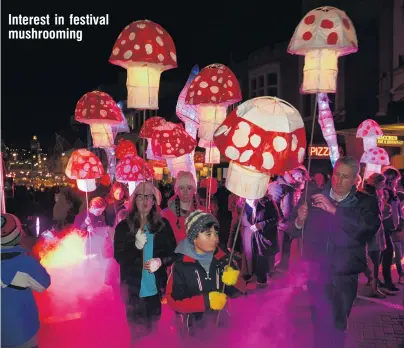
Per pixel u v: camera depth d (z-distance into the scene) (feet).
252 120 12.93
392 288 24.91
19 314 11.60
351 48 15.14
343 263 14.93
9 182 55.31
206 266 13.70
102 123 25.73
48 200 57.00
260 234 25.20
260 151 12.75
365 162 30.32
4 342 11.49
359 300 23.35
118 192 34.68
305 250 15.44
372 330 19.27
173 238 15.98
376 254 23.54
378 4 59.52
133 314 15.44
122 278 15.57
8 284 11.51
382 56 57.67
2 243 11.75
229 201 30.42
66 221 45.01
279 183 29.01
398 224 25.11
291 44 15.30
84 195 38.75
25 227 44.93
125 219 15.71
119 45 17.38
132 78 17.69
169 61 17.46
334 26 14.87
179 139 25.03
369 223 15.02
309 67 15.49
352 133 53.47
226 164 75.87
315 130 65.82
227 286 13.74
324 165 60.75
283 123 12.95
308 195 15.99
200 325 13.78
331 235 15.06
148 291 15.39
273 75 74.64
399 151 53.36
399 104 49.65
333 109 64.85
